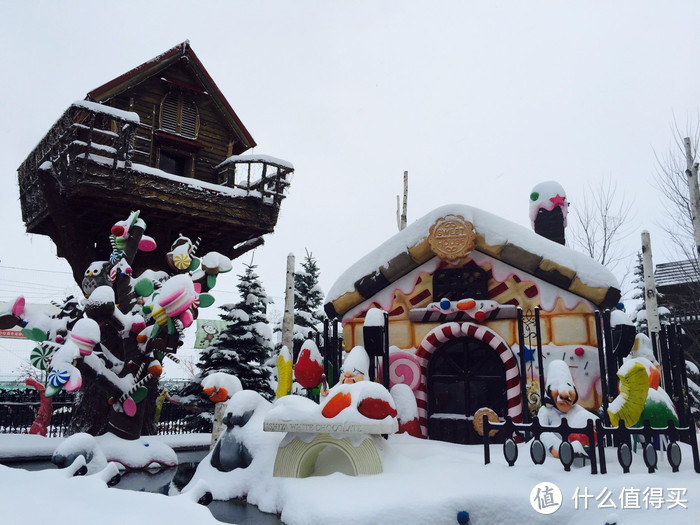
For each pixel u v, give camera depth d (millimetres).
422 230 11086
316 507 6379
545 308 10352
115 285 13141
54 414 16547
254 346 18938
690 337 17672
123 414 11453
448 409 10742
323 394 8094
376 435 8203
